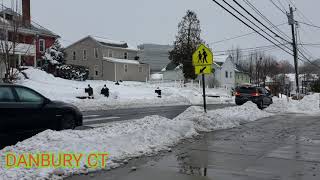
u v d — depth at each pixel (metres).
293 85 99.69
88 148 8.30
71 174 6.95
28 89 10.04
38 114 10.04
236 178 6.86
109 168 7.45
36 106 10.02
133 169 7.45
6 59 27.39
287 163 8.13
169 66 80.31
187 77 61.53
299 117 20.27
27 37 43.00
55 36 50.09
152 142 9.79
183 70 61.72
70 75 47.03
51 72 46.88
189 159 8.45
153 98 35.59
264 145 10.43
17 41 30.06
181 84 57.06
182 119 14.02
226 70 74.75
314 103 28.05
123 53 64.81
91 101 26.53
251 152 9.36
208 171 7.36
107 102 27.41
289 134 12.81
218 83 70.19
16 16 32.00
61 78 43.84
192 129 12.47
